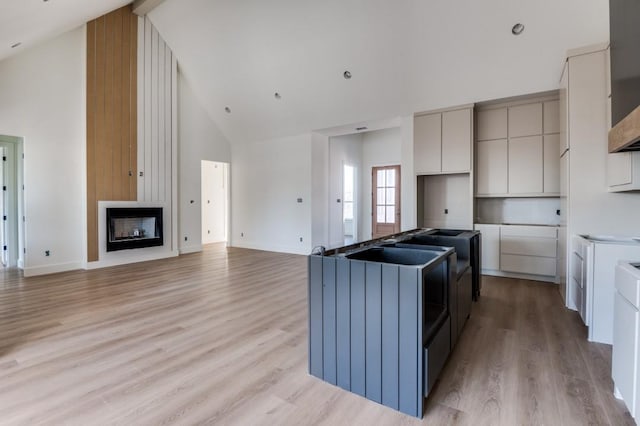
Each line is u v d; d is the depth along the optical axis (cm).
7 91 461
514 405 178
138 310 334
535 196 461
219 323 300
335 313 197
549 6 339
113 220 567
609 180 305
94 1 399
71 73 523
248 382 203
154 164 625
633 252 247
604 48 308
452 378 207
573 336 271
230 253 702
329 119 606
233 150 799
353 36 445
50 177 505
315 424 164
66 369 218
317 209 691
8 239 545
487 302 362
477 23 378
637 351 153
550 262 434
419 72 457
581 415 169
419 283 165
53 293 395
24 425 163
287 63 530
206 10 520
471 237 341
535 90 423
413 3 383
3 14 285
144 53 604
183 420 166
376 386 182
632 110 212
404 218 542
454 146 488
